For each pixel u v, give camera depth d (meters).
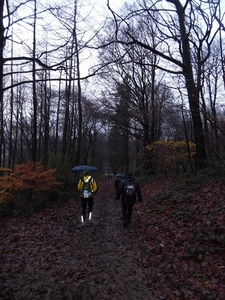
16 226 10.25
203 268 5.05
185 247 6.07
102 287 4.82
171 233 7.25
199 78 10.60
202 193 10.02
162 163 19.88
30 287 4.91
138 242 7.19
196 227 7.00
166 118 16.59
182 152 17.77
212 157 12.75
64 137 25.53
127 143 39.69
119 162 59.00
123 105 24.56
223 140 10.93
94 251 6.75
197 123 12.77
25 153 39.56
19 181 13.45
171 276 4.96
